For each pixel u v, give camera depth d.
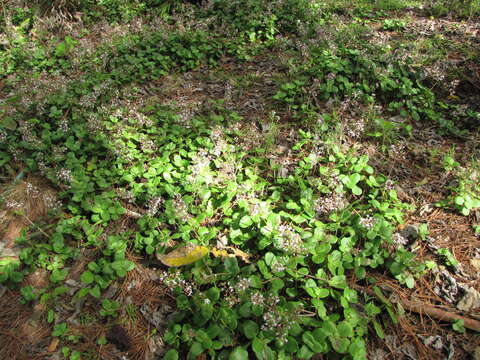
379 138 0.94
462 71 1.17
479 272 0.64
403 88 1.04
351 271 0.63
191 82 1.22
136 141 0.93
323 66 1.10
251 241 0.68
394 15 1.77
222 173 0.79
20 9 1.71
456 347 0.55
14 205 0.71
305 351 0.51
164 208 0.74
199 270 0.62
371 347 0.55
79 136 0.90
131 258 0.67
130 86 1.16
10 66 1.35
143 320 0.59
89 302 0.61
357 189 0.75
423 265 0.61
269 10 1.59
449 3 1.78
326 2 1.84
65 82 1.12
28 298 0.60
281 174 0.82
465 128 0.98
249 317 0.56
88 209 0.72
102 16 1.79
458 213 0.74
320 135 0.92
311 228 0.70
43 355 0.55
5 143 0.87
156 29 1.50
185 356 0.54
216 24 1.61
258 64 1.32
